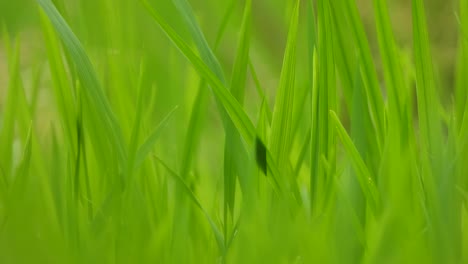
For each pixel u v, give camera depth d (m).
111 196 0.46
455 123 0.48
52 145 0.50
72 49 0.45
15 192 0.46
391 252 0.42
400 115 0.45
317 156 0.46
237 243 0.43
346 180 0.47
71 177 0.48
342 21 0.48
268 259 0.42
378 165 0.47
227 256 0.44
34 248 0.42
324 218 0.44
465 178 0.46
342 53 0.48
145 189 0.48
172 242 0.46
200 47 0.46
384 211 0.43
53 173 0.49
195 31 0.46
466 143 0.45
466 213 0.45
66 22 0.47
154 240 0.44
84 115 0.49
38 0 0.45
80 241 0.45
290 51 0.45
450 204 0.44
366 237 0.45
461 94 0.48
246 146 0.46
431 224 0.43
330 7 0.48
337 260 0.43
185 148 0.49
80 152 0.49
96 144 0.49
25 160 0.46
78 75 0.48
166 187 0.48
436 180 0.45
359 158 0.45
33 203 0.44
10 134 0.50
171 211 0.48
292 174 0.46
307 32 0.48
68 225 0.46
